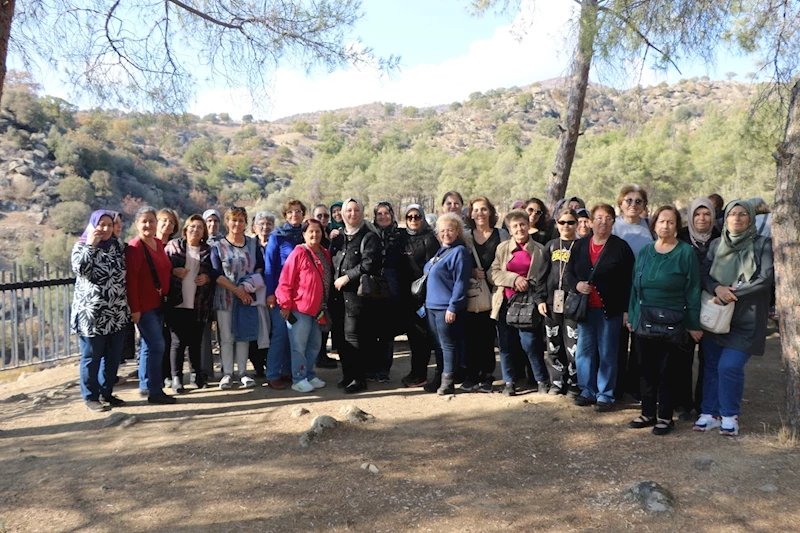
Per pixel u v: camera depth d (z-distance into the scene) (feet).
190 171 392.88
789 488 11.24
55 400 18.39
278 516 10.93
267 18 21.26
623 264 15.35
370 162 343.05
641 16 18.67
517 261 17.03
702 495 11.21
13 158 233.14
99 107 21.43
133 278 16.49
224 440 14.47
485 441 14.26
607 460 13.02
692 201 15.28
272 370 18.57
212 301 18.19
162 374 19.12
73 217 212.84
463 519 10.80
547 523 10.59
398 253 18.30
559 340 17.13
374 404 17.04
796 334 13.44
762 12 17.60
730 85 492.54
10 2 14.76
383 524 10.68
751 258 13.46
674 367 14.19
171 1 19.92
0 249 191.31
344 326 18.39
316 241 18.02
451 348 17.58
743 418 15.19
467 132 615.16
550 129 553.64
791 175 13.52
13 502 11.66
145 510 11.23
